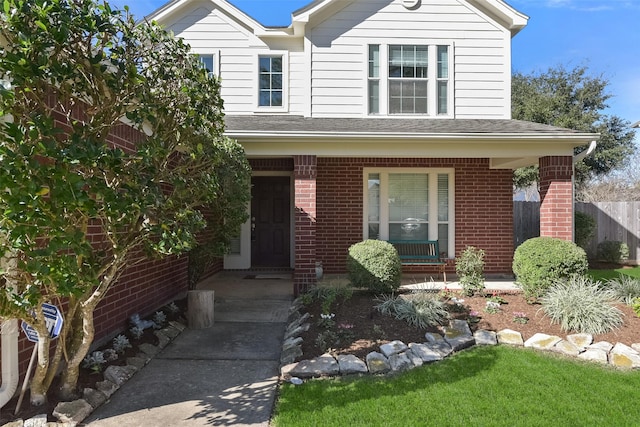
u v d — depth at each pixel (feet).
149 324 17.38
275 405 11.39
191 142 13.75
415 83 29.71
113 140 15.62
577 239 36.24
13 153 7.62
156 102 11.41
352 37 29.68
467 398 11.62
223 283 27.71
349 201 29.86
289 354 14.69
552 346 15.57
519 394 11.88
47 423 9.99
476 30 29.94
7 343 10.44
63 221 8.44
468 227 29.96
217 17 30.50
